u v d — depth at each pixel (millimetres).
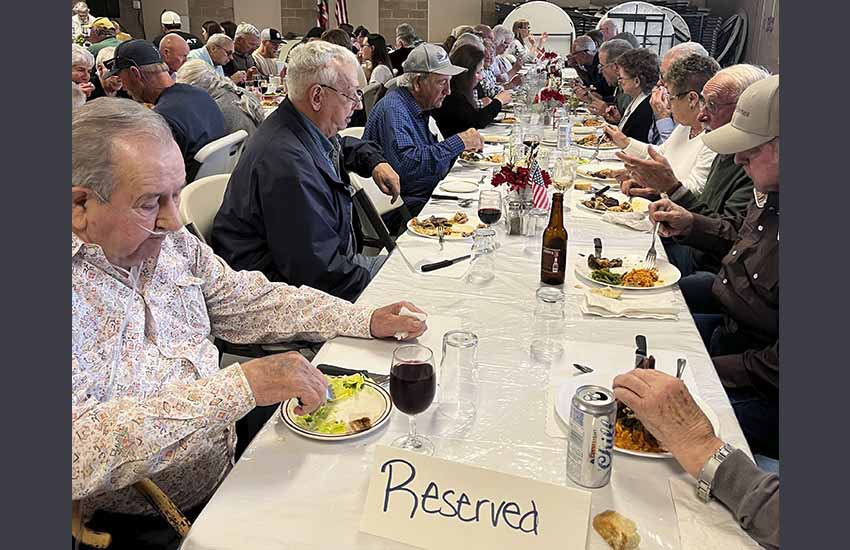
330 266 2045
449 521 909
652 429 1049
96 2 11117
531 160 2695
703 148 2975
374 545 900
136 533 1263
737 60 9141
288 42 9586
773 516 881
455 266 1914
